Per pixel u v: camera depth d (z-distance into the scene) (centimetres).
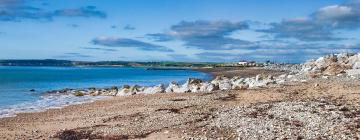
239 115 3231
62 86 9312
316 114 3086
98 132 3047
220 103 4238
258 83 6406
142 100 5019
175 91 6341
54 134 3073
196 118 3359
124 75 17312
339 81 5434
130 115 3766
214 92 5453
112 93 6844
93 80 12544
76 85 9850
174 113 3694
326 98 3975
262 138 2527
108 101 5256
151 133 2906
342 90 4488
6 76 13850
